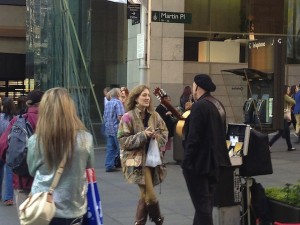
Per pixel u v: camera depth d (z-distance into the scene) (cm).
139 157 629
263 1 2008
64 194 404
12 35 2880
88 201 436
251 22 1995
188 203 854
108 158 1181
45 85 1766
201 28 1947
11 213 827
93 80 1670
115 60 1702
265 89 1309
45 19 1778
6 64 2964
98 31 1681
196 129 545
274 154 1384
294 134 1828
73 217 406
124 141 628
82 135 414
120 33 1709
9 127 647
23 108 705
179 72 1758
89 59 1666
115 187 998
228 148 614
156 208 639
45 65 1770
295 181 1004
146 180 630
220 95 1873
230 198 605
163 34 1736
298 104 1594
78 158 409
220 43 1961
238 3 1984
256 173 597
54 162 404
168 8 1712
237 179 608
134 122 634
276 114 1274
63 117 406
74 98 1652
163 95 1051
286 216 584
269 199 610
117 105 1168
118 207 830
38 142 407
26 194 578
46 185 405
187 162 552
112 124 1170
